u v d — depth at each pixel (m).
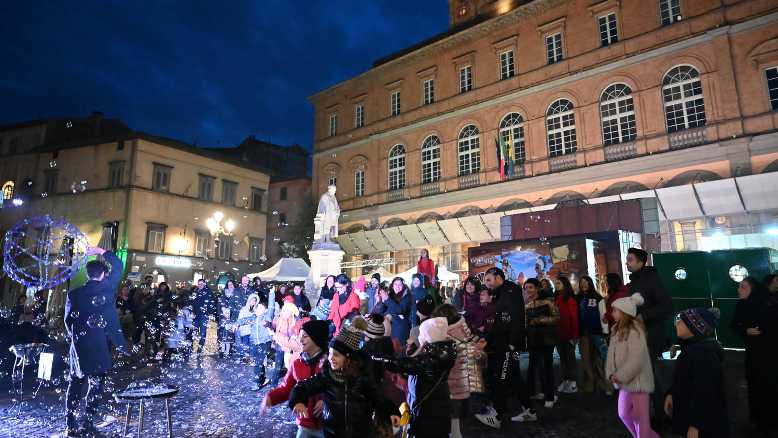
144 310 13.43
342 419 3.34
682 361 4.48
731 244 20.28
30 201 36.19
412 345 5.95
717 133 21.30
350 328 3.53
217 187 38.94
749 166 20.27
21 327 10.27
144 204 33.50
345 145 36.47
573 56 26.09
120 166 34.03
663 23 23.64
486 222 25.81
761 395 5.88
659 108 23.08
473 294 7.67
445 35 33.16
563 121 26.30
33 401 7.87
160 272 33.53
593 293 8.59
